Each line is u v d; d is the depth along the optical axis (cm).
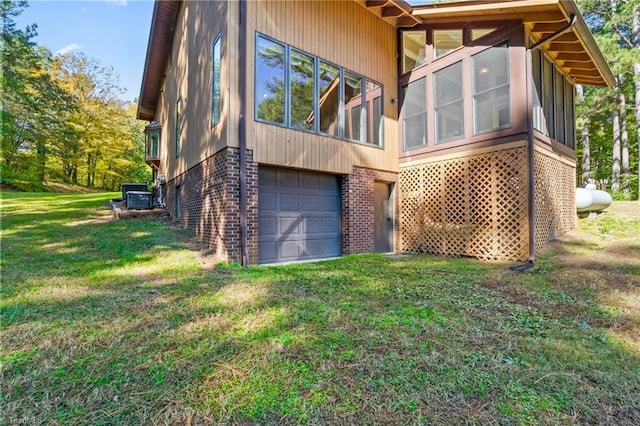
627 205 1113
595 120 1927
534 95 712
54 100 2217
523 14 651
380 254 810
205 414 187
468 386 215
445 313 355
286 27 689
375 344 275
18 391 206
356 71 816
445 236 791
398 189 902
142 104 1477
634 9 1275
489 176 709
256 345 271
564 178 869
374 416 186
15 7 2017
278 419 184
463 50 756
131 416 185
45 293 402
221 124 643
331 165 762
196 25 828
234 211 614
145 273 520
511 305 383
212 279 489
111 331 295
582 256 645
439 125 813
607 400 204
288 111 691
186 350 260
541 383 220
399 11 776
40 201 1324
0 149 2080
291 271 564
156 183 1398
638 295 420
